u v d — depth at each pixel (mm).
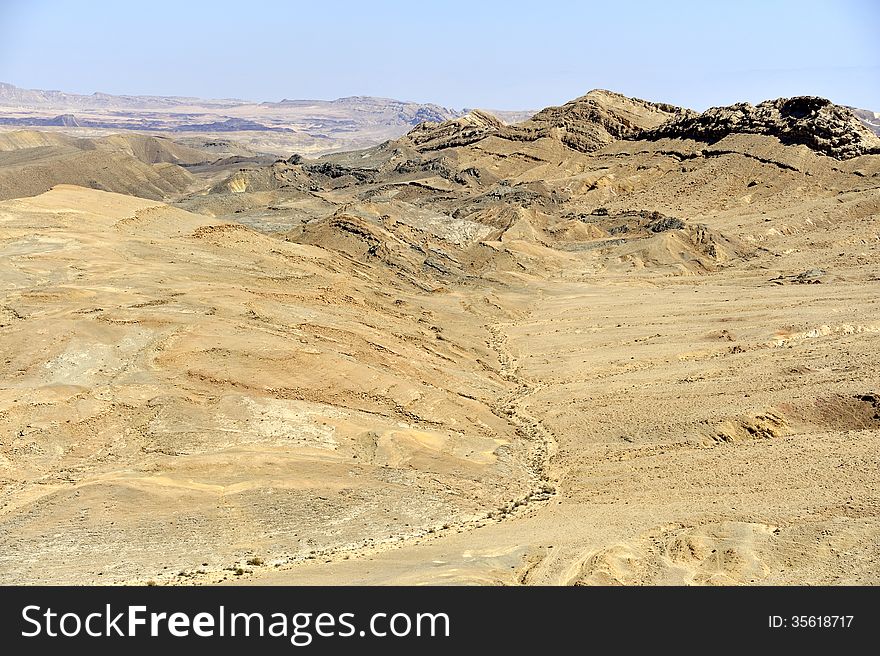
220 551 29984
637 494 35938
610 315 77750
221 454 36219
